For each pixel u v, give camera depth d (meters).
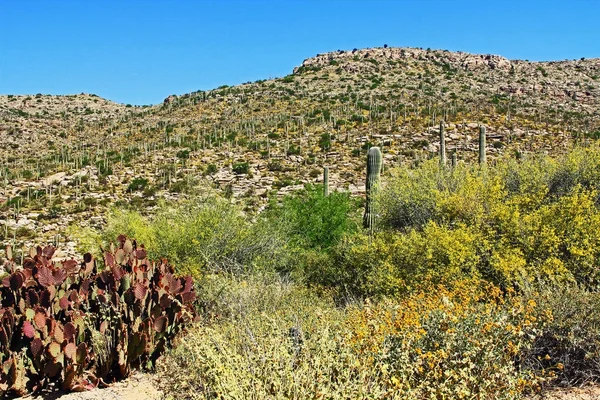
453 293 5.64
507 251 7.44
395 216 10.53
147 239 10.09
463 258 7.51
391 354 3.91
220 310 6.75
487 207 8.80
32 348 4.74
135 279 5.75
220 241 9.95
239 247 10.07
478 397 3.71
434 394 3.49
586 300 4.89
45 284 5.37
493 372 3.91
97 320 5.42
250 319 5.34
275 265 10.13
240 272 9.25
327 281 9.23
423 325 4.32
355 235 9.51
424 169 11.17
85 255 6.14
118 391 4.73
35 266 5.67
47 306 5.25
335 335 4.11
